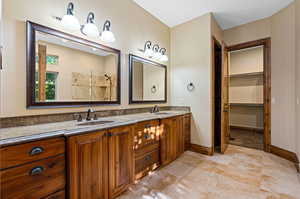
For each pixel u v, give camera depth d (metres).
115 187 1.52
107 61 2.09
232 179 1.94
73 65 1.74
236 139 3.88
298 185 1.79
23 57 1.35
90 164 1.32
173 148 2.47
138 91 2.58
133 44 2.46
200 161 2.50
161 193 1.65
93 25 1.68
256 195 1.61
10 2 1.27
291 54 2.49
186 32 3.10
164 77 3.16
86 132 1.29
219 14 2.83
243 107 4.98
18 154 0.95
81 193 1.25
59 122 1.58
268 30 2.91
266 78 2.93
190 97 3.04
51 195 1.10
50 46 1.54
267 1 2.43
